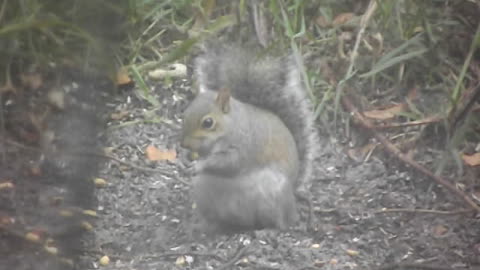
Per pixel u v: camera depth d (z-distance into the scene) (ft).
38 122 35.22
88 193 32.76
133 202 32.68
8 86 36.68
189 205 32.42
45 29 37.09
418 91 37.45
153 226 31.53
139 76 37.37
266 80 32.09
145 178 33.81
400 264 29.53
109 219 31.83
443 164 33.96
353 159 34.91
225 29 38.47
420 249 30.58
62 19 37.22
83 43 37.06
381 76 37.93
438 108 36.52
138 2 39.17
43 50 37.37
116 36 37.52
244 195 30.35
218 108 29.37
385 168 34.42
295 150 31.17
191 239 30.89
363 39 38.52
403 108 36.52
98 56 36.60
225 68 32.42
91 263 29.89
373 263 29.84
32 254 29.89
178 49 37.40
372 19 39.06
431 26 38.78
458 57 38.50
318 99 36.94
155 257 30.07
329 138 35.78
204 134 29.25
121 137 35.70
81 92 36.01
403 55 37.24
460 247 30.66
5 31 35.04
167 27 39.93
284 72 32.40
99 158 34.04
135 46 38.63
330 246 30.55
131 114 36.78
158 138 35.81
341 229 31.40
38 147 34.30
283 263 29.68
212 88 32.22
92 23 36.29
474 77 37.73
